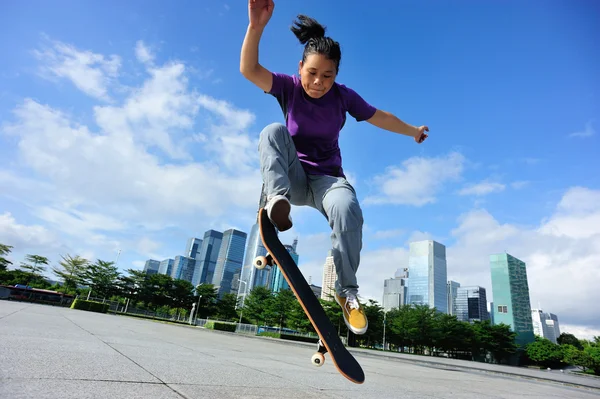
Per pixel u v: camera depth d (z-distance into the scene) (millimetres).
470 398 3527
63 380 1699
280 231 1747
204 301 64875
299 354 8086
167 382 2051
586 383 13766
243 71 1957
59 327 5012
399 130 2559
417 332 54438
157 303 61625
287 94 2100
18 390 1403
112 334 5242
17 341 2855
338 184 2023
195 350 4688
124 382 1863
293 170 2061
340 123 2234
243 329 43094
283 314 52812
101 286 55844
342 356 1630
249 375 2924
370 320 51781
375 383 3877
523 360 73875
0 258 52219
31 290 34719
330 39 1932
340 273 1948
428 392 3637
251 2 1751
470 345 60438
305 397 2225
